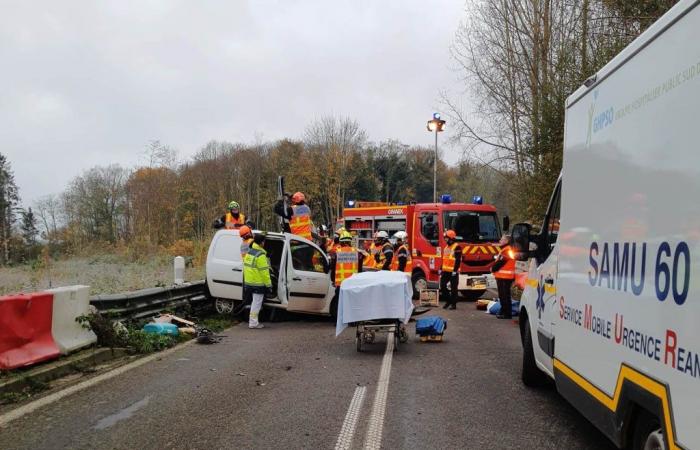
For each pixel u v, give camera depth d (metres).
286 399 6.29
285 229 14.35
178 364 8.00
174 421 5.48
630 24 12.77
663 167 3.14
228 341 10.02
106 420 5.48
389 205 19.30
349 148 64.31
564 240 5.06
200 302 12.62
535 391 6.67
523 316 7.07
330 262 13.17
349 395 6.47
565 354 4.94
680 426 2.88
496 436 5.13
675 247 2.98
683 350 2.86
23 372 6.68
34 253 26.28
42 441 4.90
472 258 16.55
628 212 3.61
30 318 7.03
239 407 5.96
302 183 63.75
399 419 5.61
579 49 16.28
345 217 20.91
